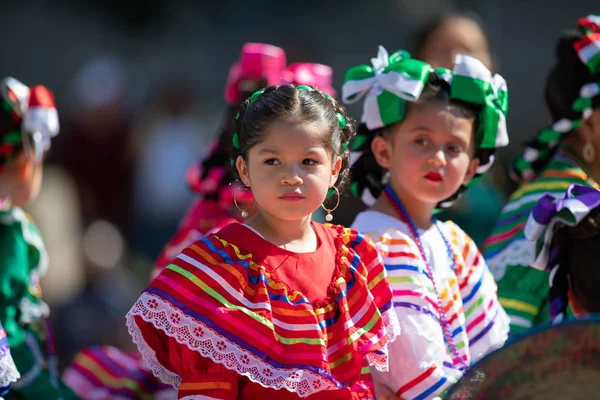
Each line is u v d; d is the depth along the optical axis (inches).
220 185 499.8
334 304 331.9
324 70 531.2
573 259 365.4
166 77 1142.3
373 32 1277.1
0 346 358.3
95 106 1007.0
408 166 378.0
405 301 364.5
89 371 532.7
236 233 331.9
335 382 320.5
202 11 1368.1
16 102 445.1
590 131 442.0
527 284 426.6
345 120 348.5
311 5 1312.7
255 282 323.0
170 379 328.5
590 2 1218.6
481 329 386.3
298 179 320.2
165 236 983.0
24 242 440.8
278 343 317.1
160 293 314.0
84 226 909.8
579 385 285.6
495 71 557.0
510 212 450.0
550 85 449.4
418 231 386.0
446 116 375.6
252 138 325.4
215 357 311.6
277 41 1312.7
